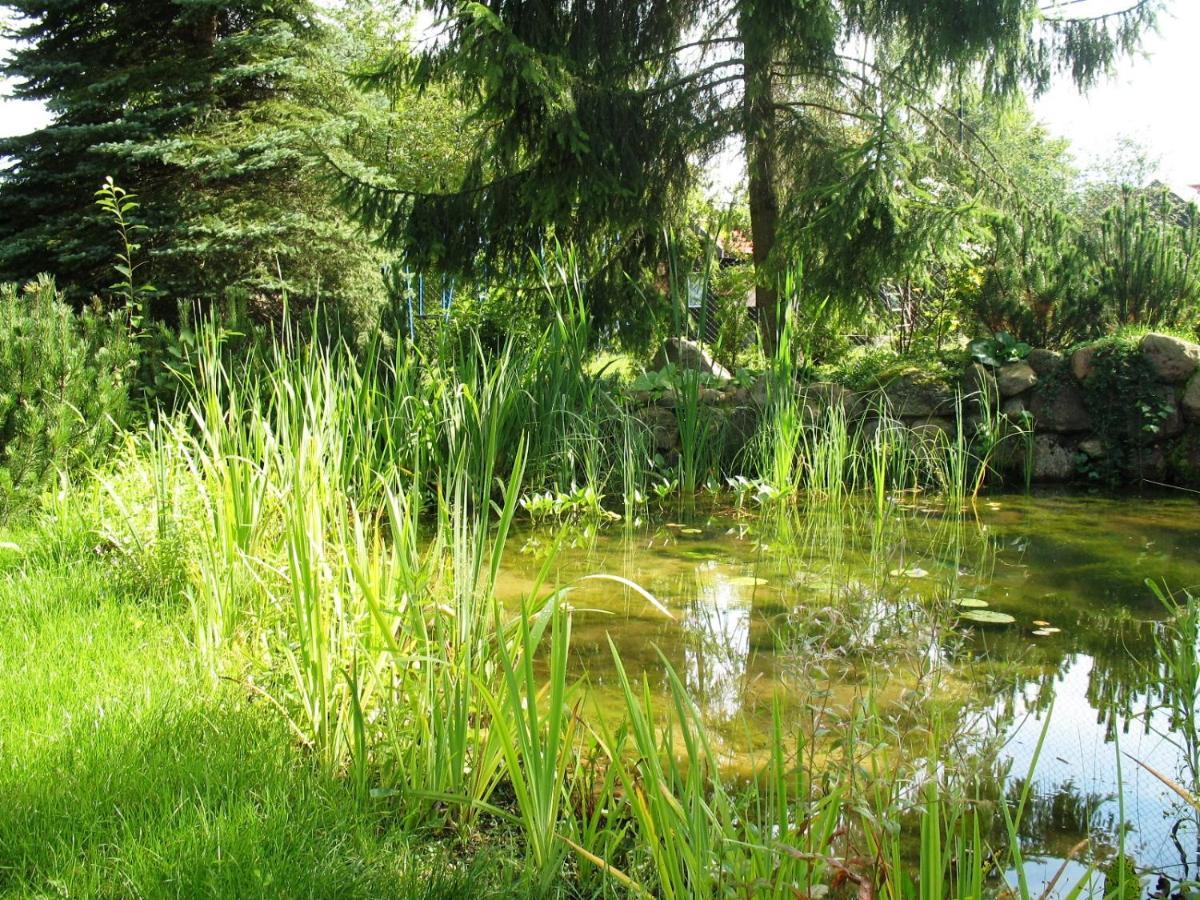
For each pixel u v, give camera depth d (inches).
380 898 75.4
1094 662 137.9
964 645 144.0
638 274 408.5
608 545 218.1
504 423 254.1
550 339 288.4
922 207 348.8
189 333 273.9
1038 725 116.7
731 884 68.9
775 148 402.0
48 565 166.4
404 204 387.2
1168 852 89.7
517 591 176.2
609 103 364.5
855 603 125.4
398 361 277.6
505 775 103.7
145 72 423.8
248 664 117.0
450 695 93.0
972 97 429.4
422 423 249.4
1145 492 284.5
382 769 96.3
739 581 183.8
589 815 93.7
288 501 113.6
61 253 406.3
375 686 102.8
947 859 72.7
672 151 392.2
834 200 339.9
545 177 360.5
